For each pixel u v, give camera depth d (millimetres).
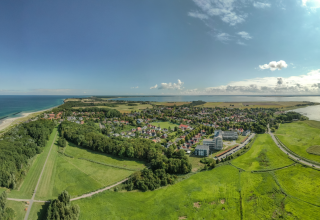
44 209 93312
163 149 171500
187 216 91062
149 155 152625
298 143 190250
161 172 126250
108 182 120312
